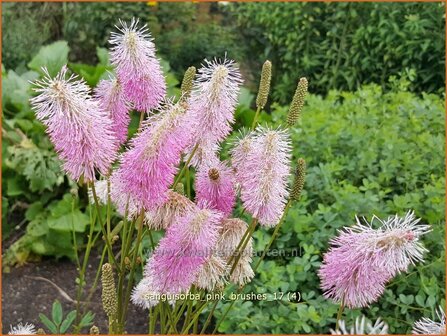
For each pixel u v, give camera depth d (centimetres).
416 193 53
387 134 61
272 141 31
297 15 89
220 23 104
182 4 98
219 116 31
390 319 46
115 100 33
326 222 50
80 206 66
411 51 82
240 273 36
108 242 33
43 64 76
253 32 97
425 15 84
